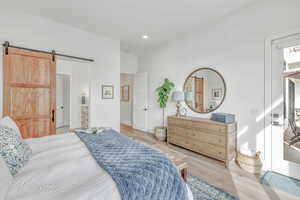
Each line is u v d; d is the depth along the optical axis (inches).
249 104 98.3
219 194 67.7
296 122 78.5
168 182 42.9
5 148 39.4
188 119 119.1
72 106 196.9
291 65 79.8
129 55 195.8
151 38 146.3
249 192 69.2
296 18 78.6
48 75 108.0
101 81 138.5
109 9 96.6
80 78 203.5
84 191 32.0
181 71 144.5
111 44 144.7
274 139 86.7
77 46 123.3
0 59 91.1
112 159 48.1
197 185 74.7
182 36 141.8
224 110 112.0
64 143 64.6
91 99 132.5
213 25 117.5
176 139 129.8
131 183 35.8
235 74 105.3
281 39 83.0
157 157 50.9
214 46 117.3
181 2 90.0
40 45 105.3
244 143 100.9
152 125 179.0
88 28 123.4
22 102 98.0
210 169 91.4
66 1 88.0
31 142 64.1
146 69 187.0
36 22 103.5
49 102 108.7
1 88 91.5
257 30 93.4
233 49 105.8
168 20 111.4
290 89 80.4
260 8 91.6
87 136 73.7
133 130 195.5
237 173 86.7
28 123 100.2
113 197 32.0
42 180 36.1
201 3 91.6
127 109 238.8
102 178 37.6
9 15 93.8
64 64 185.6
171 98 154.9
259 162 86.4
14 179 36.0
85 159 48.6
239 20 101.7
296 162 78.7
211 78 119.8
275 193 68.4
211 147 103.3
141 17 106.7
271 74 87.4
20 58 96.9
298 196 66.3
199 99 128.7
